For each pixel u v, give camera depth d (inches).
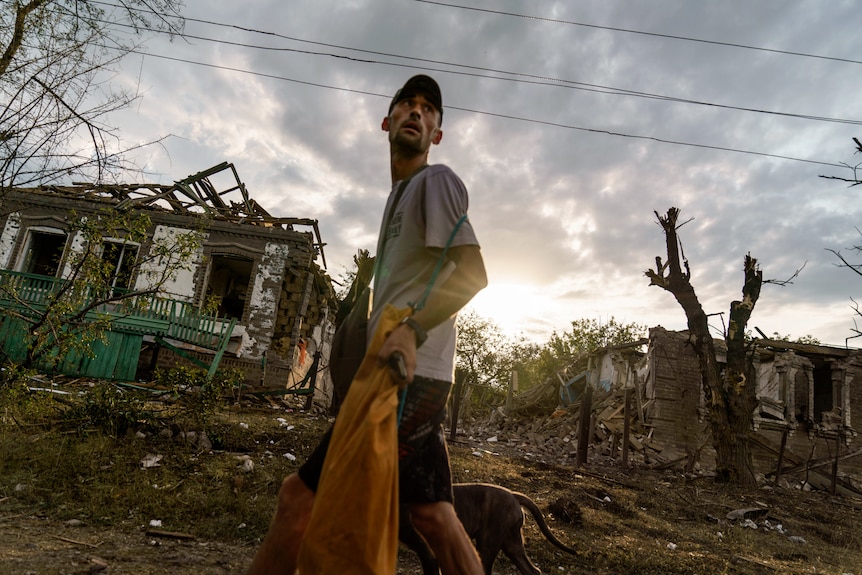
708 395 570.6
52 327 255.8
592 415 728.3
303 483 60.1
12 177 230.2
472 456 415.5
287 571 59.4
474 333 1694.1
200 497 209.8
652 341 789.9
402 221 60.9
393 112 69.0
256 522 191.2
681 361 768.3
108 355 451.8
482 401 1200.8
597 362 1045.8
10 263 600.4
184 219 624.4
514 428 882.8
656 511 341.1
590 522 274.7
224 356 599.5
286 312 650.2
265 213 698.8
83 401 293.3
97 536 160.6
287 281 655.8
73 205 615.8
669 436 729.6
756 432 724.0
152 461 238.4
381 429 45.0
